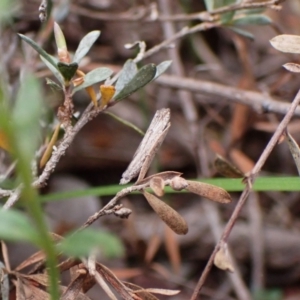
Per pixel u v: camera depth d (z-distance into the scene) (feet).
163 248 2.64
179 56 3.03
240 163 2.53
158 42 3.11
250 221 2.68
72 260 1.60
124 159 3.03
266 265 2.70
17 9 2.09
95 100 1.63
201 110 3.07
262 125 2.52
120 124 3.05
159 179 1.55
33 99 1.37
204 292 2.53
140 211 2.85
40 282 1.62
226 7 1.85
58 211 2.64
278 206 2.89
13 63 2.20
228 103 2.85
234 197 2.86
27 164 1.35
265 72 3.09
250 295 2.49
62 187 2.86
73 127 1.66
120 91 1.63
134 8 2.51
